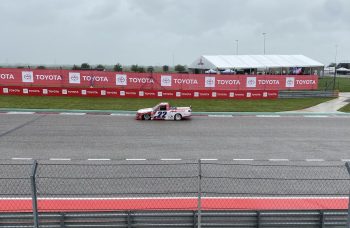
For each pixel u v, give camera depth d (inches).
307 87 1498.5
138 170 478.9
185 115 906.1
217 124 848.9
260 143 653.9
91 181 433.4
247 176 462.0
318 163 526.6
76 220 302.2
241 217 306.5
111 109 1044.5
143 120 893.8
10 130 733.3
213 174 466.9
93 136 692.7
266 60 2225.6
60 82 1402.6
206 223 305.0
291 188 419.2
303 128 810.2
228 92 1358.3
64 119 879.1
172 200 374.9
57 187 410.6
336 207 362.3
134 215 303.4
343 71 4175.7
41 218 299.1
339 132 768.3
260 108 1119.6
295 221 309.7
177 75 1413.6
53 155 550.0
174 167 495.5
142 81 1414.9
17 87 1305.4
